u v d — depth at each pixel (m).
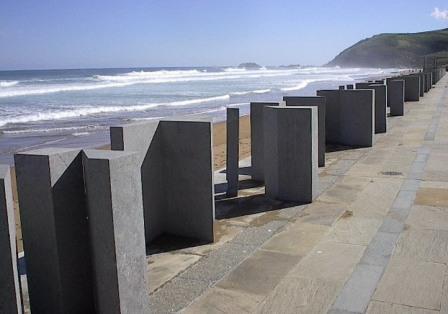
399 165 10.23
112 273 3.86
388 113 20.00
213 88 58.09
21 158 4.04
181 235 6.49
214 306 4.58
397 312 4.34
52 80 82.31
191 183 6.30
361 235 6.27
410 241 5.98
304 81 76.88
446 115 18.75
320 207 7.57
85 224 4.22
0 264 3.49
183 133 6.25
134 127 5.89
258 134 9.38
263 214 7.36
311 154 7.71
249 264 5.52
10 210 3.52
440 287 4.76
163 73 124.12
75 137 19.38
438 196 7.82
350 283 4.93
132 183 3.93
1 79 89.94
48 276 4.12
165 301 4.69
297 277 5.13
